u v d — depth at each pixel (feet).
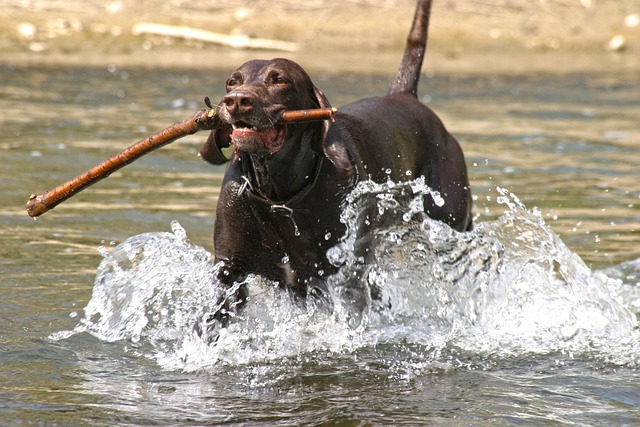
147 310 33.63
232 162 30.32
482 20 119.85
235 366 29.32
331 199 29.84
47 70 92.12
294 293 32.24
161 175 54.03
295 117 27.35
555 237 36.45
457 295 34.76
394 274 34.50
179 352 30.25
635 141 66.85
